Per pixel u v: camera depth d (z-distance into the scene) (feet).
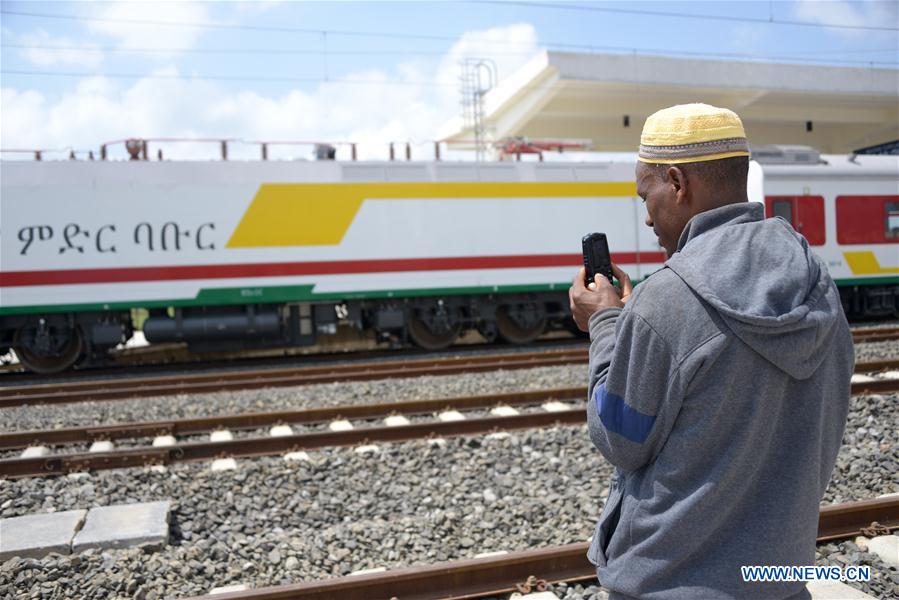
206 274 38.65
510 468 17.63
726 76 83.05
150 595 11.41
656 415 4.64
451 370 32.01
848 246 47.42
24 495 16.37
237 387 29.63
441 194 41.37
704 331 4.45
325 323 41.86
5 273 36.73
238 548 13.53
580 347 43.57
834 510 12.70
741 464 4.49
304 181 39.75
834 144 100.17
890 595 10.61
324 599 10.46
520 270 42.45
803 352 4.39
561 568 11.39
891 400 22.09
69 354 39.70
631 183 44.29
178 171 38.55
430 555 13.32
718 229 4.81
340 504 15.66
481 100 82.84
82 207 37.52
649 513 4.70
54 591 11.37
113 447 20.83
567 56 77.71
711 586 4.47
